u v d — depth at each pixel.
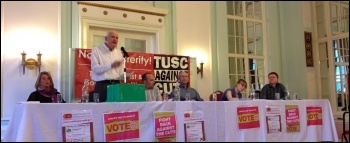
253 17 6.76
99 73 3.20
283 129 3.18
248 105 3.04
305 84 6.20
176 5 5.84
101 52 3.28
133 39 5.53
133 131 2.64
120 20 5.30
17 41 4.59
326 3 6.16
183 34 5.83
